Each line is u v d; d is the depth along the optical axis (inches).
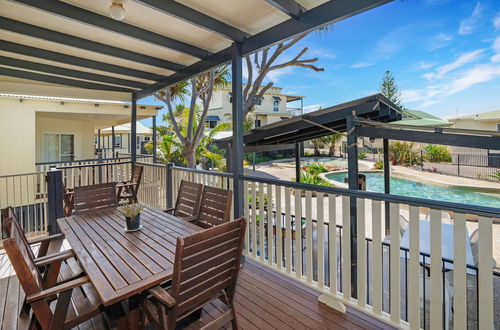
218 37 122.0
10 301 88.8
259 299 94.4
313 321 83.1
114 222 101.1
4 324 76.4
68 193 174.4
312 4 94.7
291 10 93.0
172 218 106.0
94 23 102.2
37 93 191.3
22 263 56.5
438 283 67.9
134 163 230.7
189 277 58.3
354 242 114.9
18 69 166.2
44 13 101.6
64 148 331.3
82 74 170.1
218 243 62.5
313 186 94.7
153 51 137.8
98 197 132.1
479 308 62.5
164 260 69.3
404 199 72.3
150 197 219.1
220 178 142.0
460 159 517.7
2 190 240.2
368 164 597.9
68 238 84.7
